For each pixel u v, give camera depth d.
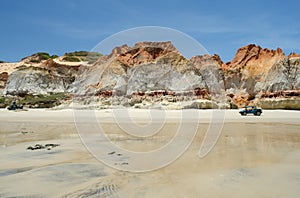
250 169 7.92
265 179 6.86
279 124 24.00
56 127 22.28
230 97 63.88
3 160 9.56
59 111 44.09
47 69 79.88
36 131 19.50
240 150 11.06
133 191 6.04
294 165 8.38
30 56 109.00
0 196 5.82
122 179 7.00
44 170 8.02
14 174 7.61
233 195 5.70
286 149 11.31
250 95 64.38
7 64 100.81
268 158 9.45
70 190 6.16
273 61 66.25
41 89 75.44
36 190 6.20
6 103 64.06
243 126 22.05
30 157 10.06
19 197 5.75
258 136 15.72
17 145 13.02
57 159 9.65
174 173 7.52
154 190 6.06
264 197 5.55
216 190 6.02
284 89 59.84
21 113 41.47
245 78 66.81
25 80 75.44
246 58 70.56
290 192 5.84
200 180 6.81
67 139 14.96
